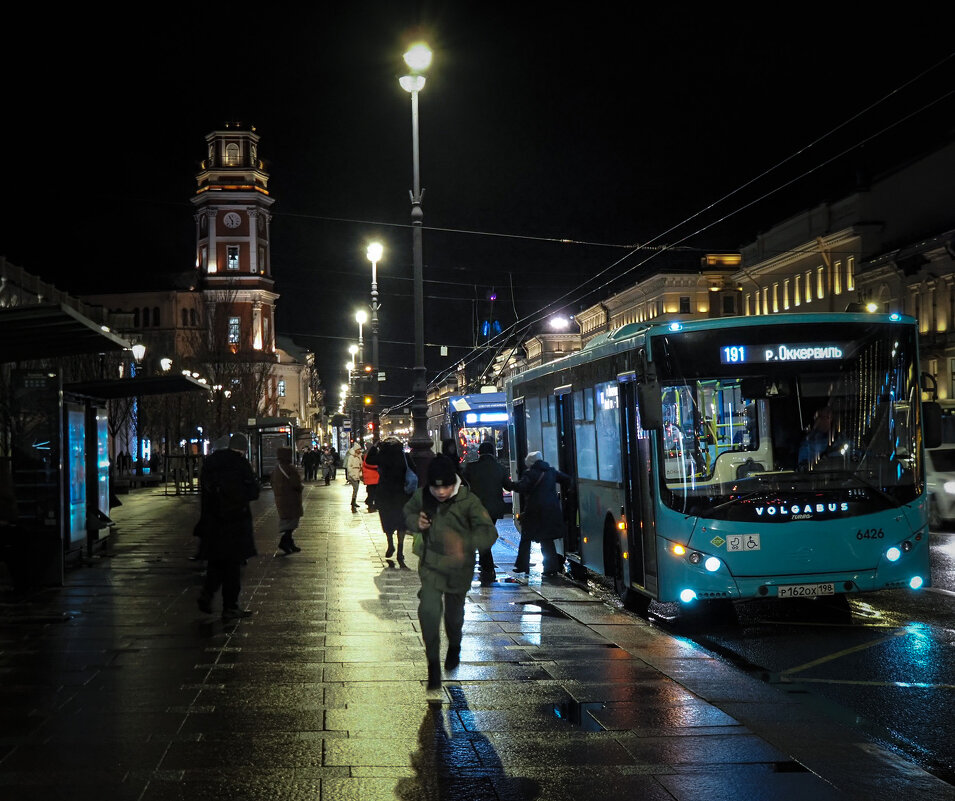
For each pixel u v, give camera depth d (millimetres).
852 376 10984
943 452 23016
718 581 10586
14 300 54781
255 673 8016
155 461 65875
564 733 6281
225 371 62031
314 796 5121
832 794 5188
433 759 5754
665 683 7664
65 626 10250
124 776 5422
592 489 13820
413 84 22906
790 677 8539
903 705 7539
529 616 11125
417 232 23125
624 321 91188
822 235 59812
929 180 52531
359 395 50219
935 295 50062
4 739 6137
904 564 10789
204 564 15914
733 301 81250
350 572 15039
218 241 96812
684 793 5191
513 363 114938
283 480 17719
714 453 10766
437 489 7371
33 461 12961
